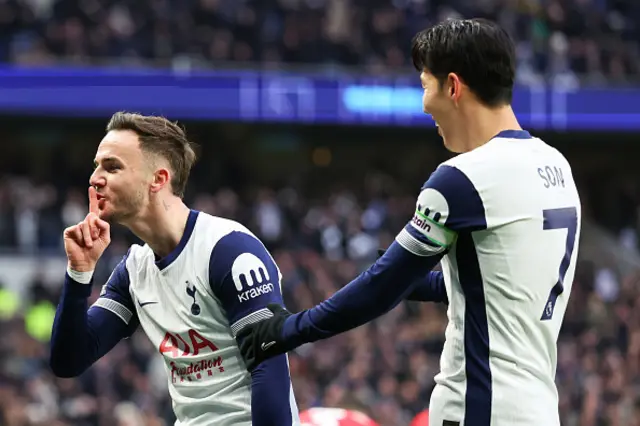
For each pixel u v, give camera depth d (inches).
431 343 779.4
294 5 1098.1
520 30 1114.7
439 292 195.8
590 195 1332.4
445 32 171.6
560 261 171.6
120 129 188.7
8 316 800.3
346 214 1061.1
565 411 738.8
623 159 1339.8
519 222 167.0
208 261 186.9
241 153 1273.4
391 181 1293.1
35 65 1012.5
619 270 1148.5
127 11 1055.0
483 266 167.9
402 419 693.3
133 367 705.6
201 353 189.8
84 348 193.8
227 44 1056.8
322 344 751.1
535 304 168.7
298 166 1294.3
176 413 195.5
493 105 171.9
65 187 1141.7
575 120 1091.9
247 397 189.2
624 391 754.2
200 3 1068.5
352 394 684.1
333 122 1068.5
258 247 189.6
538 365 169.2
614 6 1183.6
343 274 912.9
